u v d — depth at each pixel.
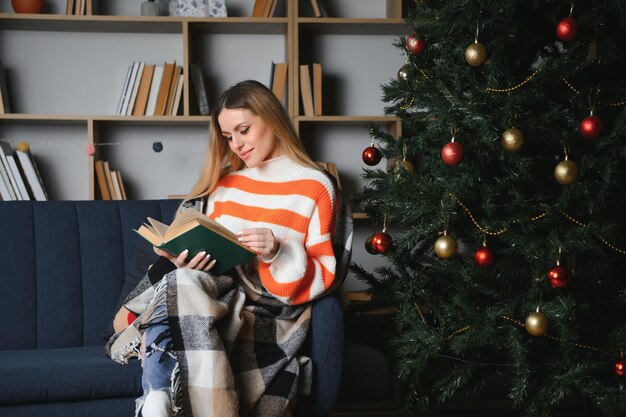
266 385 1.68
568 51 2.06
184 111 2.97
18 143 3.14
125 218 2.44
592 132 1.92
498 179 2.08
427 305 2.24
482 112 1.99
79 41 3.21
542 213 2.09
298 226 1.87
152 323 1.61
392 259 2.31
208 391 1.54
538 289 2.02
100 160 3.15
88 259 2.36
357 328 2.50
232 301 1.72
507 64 2.07
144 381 1.55
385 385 3.27
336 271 1.92
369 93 3.31
